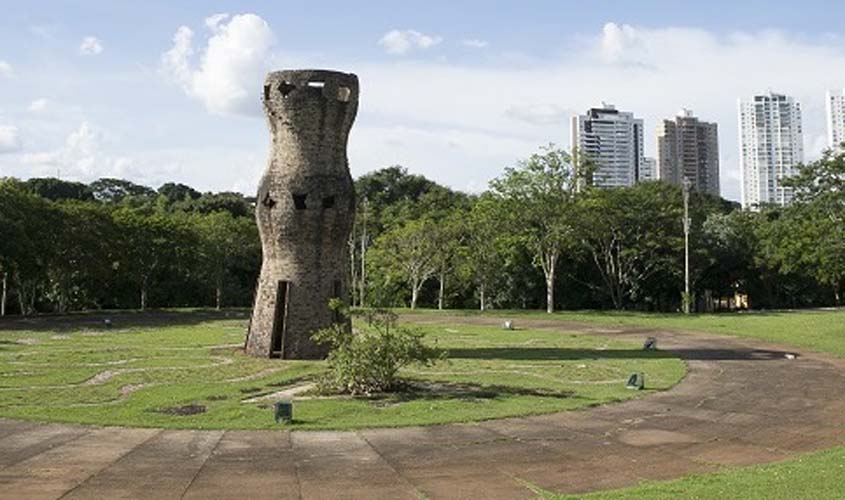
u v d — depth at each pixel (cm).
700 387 2428
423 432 1769
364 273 6900
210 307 7188
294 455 1556
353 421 1870
